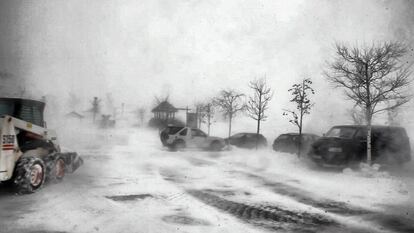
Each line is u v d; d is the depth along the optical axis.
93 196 6.82
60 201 6.30
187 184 8.69
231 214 5.94
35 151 7.61
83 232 4.66
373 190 8.33
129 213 5.66
